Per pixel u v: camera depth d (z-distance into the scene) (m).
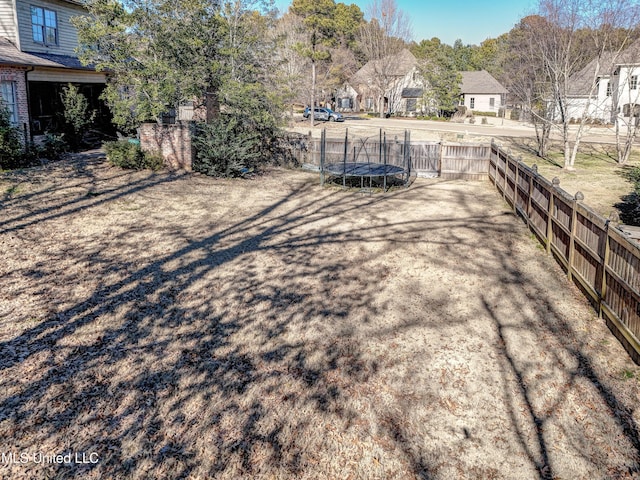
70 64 17.56
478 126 39.69
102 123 21.02
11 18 16.28
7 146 13.43
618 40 19.20
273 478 3.67
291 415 4.36
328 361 5.23
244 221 10.50
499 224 10.91
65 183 12.52
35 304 6.17
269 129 17.75
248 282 7.25
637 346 5.16
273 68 17.86
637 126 20.44
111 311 6.12
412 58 54.06
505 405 4.57
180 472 3.69
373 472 3.76
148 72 14.63
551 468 3.82
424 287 7.25
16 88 15.36
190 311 6.25
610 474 3.76
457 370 5.11
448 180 16.95
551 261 8.49
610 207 12.80
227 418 4.29
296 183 15.19
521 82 23.41
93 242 8.56
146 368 4.97
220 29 15.70
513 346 5.61
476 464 3.86
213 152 14.62
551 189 8.69
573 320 6.27
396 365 5.18
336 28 50.12
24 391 4.51
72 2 18.83
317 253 8.66
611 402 4.61
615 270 5.86
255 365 5.11
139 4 15.17
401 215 11.61
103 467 3.71
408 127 37.66
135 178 13.72
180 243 8.80
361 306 6.57
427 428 4.25
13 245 8.14
